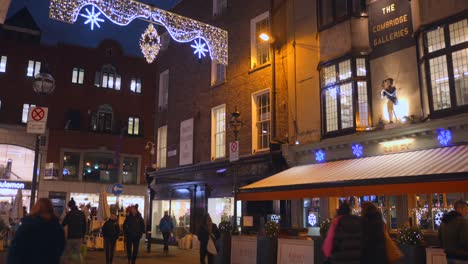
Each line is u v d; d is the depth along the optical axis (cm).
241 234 1497
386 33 1406
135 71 4384
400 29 1370
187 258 1723
